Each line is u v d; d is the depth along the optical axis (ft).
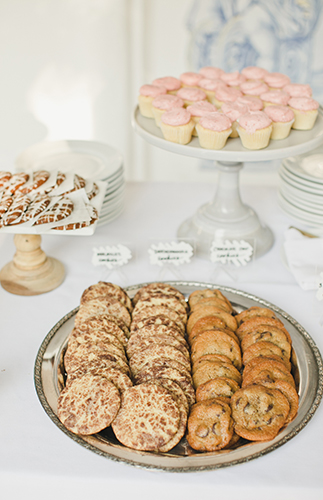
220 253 4.38
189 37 6.89
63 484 3.42
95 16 6.67
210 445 3.42
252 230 4.65
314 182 4.51
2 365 3.86
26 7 6.54
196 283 4.23
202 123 4.23
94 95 7.33
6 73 7.06
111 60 7.04
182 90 4.71
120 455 3.40
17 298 4.28
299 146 4.23
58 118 7.50
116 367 3.67
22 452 3.49
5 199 4.16
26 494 3.47
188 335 3.94
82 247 4.70
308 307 4.20
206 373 3.68
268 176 7.89
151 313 3.97
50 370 3.74
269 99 4.57
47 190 4.25
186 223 4.83
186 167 7.97
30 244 4.31
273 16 6.63
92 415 3.50
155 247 4.37
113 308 3.99
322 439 3.53
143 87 4.75
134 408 3.51
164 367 3.67
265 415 3.49
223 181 4.64
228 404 3.53
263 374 3.62
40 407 3.67
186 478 3.40
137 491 3.41
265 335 3.83
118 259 4.38
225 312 3.98
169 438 3.44
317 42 6.75
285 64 6.97
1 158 7.86
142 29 6.85
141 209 5.09
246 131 4.17
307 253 4.44
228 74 4.89
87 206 4.15
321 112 4.75
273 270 4.49
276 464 3.45
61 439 3.54
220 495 3.39
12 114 7.44
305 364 3.75
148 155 7.91
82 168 4.91
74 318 4.00
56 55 6.95
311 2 6.46
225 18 6.71
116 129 7.66
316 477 3.40
